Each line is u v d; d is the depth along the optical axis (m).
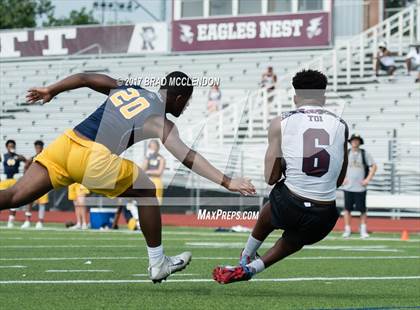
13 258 21.23
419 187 43.28
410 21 54.88
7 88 64.94
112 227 40.03
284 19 59.41
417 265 20.34
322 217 13.16
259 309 12.03
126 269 18.27
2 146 59.53
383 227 41.34
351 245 28.78
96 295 13.49
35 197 13.04
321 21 58.59
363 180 34.56
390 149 43.94
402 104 50.81
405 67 53.72
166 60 61.84
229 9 61.12
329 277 17.17
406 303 12.94
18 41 67.06
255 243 13.77
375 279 16.84
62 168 12.95
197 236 33.78
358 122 50.69
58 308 11.88
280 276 17.30
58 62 65.12
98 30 64.94
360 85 52.41
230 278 13.39
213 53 61.34
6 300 12.71
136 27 63.88
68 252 23.61
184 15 62.50
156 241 13.70
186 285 15.32
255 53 59.62
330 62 56.16
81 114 58.50
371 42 56.28
